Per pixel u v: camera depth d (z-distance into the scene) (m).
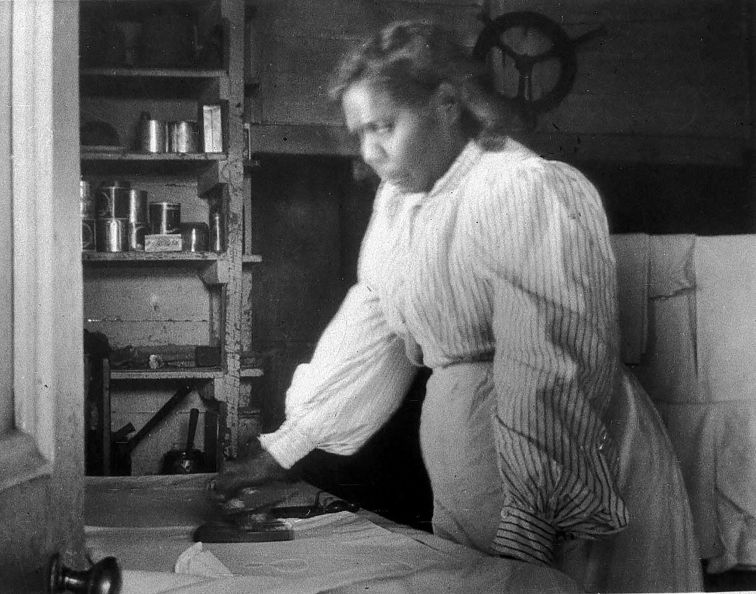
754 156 5.09
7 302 0.81
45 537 0.85
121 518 1.70
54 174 0.86
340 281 4.71
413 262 1.80
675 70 5.00
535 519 1.54
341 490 3.27
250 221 4.31
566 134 4.92
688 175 5.12
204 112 3.98
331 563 1.35
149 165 4.21
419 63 1.80
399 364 2.05
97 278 4.45
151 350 4.23
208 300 4.52
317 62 4.60
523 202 1.62
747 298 2.78
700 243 2.78
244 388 4.11
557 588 1.25
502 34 4.84
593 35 4.79
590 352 1.58
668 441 1.94
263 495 1.82
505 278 1.62
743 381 2.79
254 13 4.43
